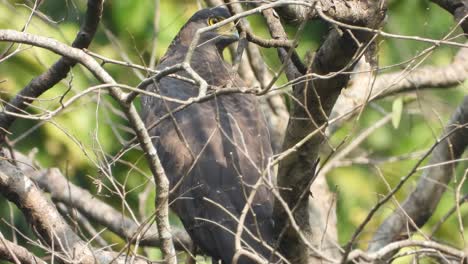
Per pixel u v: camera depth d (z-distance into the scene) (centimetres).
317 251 780
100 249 985
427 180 1174
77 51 812
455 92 1403
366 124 1466
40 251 1460
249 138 1066
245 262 970
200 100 775
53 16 1450
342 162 1270
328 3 853
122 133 1459
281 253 938
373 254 808
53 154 1460
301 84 894
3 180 1012
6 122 1052
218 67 1223
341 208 1467
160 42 1530
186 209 1034
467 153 1405
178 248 1145
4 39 811
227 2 965
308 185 817
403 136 1482
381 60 1406
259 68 1341
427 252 863
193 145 1059
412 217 1180
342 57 871
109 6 1548
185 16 1558
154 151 846
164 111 1106
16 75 1433
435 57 1394
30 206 1014
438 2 1008
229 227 1002
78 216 1180
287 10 925
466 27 990
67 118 1422
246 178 1025
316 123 897
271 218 985
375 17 864
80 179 1471
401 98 1273
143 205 1181
